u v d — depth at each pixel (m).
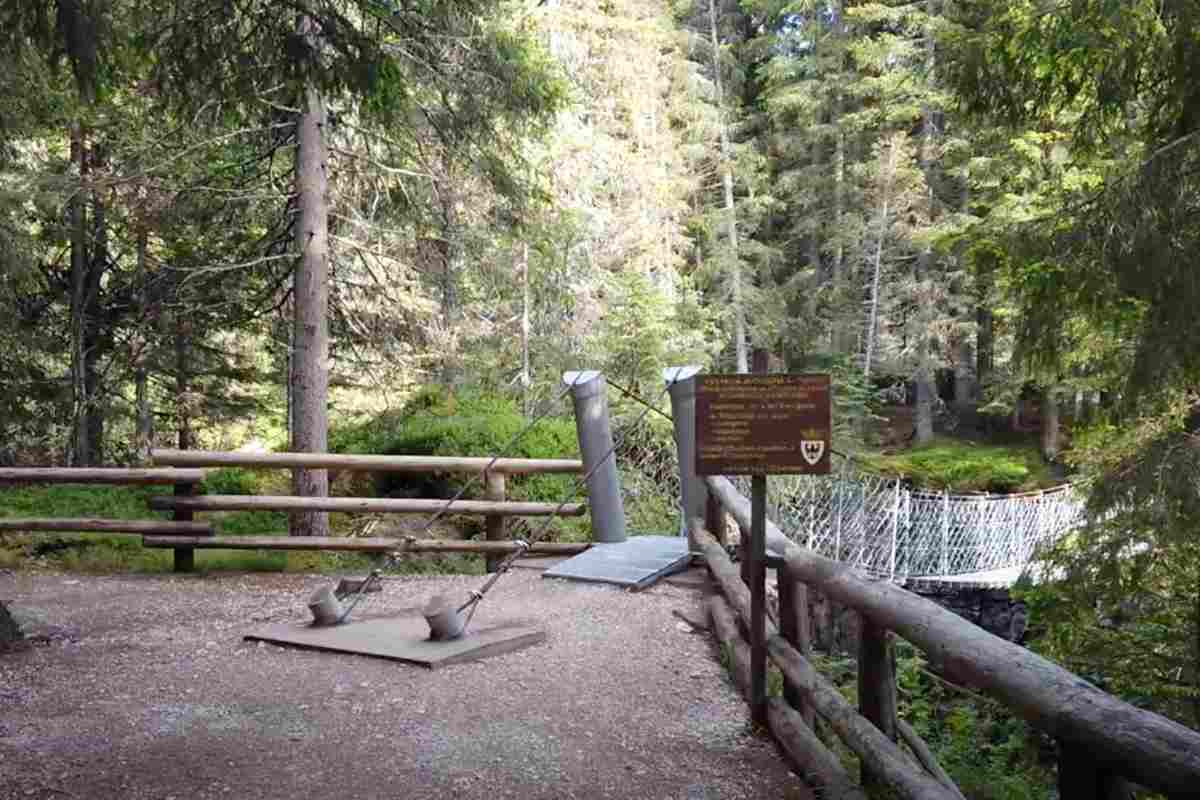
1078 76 7.68
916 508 14.59
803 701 4.52
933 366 24.17
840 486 13.97
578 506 8.42
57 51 5.45
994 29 7.89
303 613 6.71
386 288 14.21
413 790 3.85
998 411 23.78
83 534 10.07
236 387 18.53
